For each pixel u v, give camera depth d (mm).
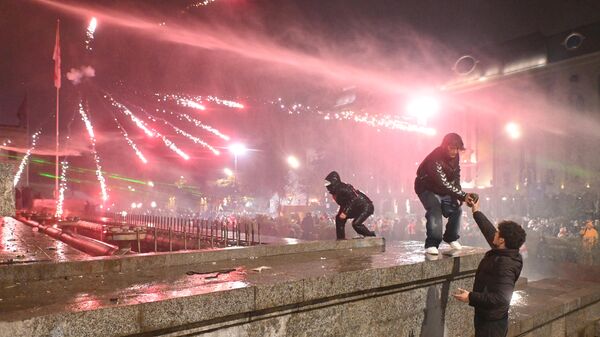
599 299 9945
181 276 5008
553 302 8766
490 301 4898
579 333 9281
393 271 5598
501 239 5164
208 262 6297
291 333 4570
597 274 15789
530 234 22062
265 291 4223
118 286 4340
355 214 8891
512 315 7801
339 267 5543
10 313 3023
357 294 5242
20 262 5250
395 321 5781
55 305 3316
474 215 6066
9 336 2818
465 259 6812
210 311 3787
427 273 6082
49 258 5582
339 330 5070
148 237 13383
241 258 6695
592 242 17797
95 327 3158
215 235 11234
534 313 7914
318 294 4711
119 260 5492
